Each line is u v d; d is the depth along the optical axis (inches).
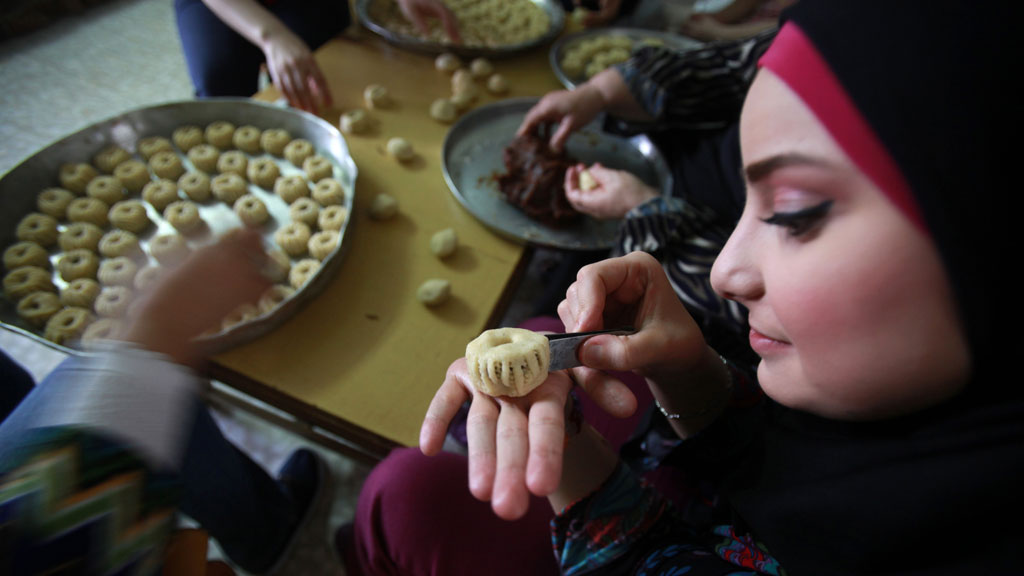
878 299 15.1
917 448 17.8
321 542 60.2
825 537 20.0
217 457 39.1
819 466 21.2
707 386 29.7
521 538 35.1
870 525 18.4
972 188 13.4
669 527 29.0
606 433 42.4
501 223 53.9
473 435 20.3
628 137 64.4
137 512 21.7
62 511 19.1
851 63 14.6
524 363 21.5
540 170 54.3
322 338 42.1
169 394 24.6
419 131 61.9
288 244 50.9
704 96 58.6
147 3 139.0
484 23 80.0
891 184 14.1
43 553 18.7
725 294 20.6
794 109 15.6
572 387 24.6
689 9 99.6
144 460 22.3
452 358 42.1
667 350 25.2
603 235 55.2
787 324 17.4
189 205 54.0
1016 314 14.5
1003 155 13.2
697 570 24.0
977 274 13.9
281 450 66.6
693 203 49.0
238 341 40.3
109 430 21.5
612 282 26.3
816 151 15.1
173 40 129.2
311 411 38.7
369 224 51.1
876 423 19.8
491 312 45.7
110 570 20.4
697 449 30.8
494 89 68.5
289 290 47.5
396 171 56.8
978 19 13.4
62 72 114.9
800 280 16.3
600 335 24.3
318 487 62.0
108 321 45.5
